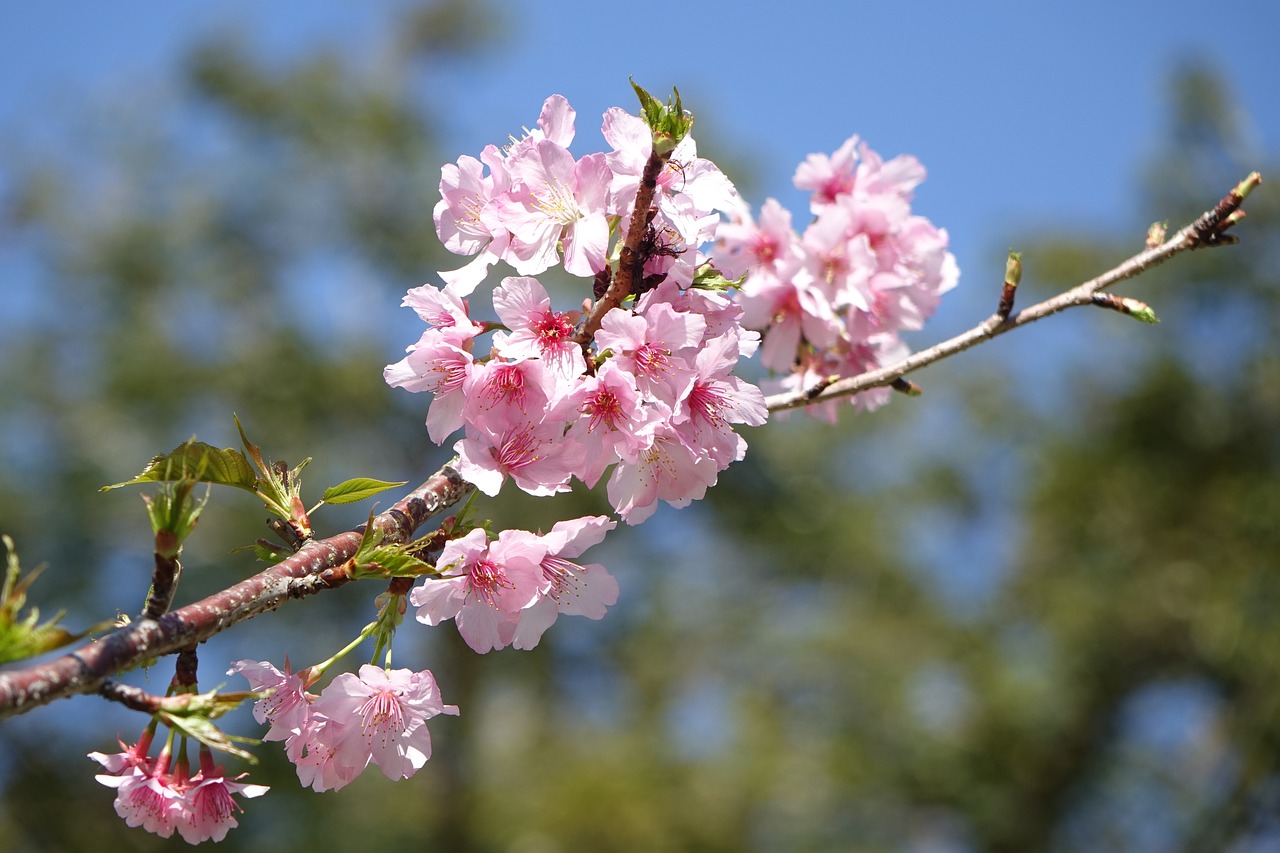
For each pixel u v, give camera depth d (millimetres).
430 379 1932
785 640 15508
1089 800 13211
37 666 1356
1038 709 13141
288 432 14930
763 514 16047
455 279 2012
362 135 16406
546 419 1885
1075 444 13297
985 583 15156
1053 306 2363
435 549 1845
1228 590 10930
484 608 1892
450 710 1890
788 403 2514
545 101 2049
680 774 13203
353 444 15609
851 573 16094
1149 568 12445
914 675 14461
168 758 1770
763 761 13352
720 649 15961
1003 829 13164
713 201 2020
